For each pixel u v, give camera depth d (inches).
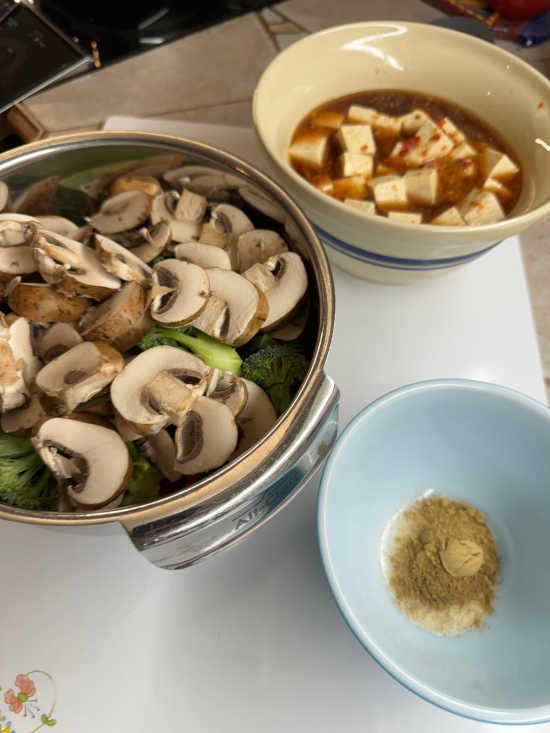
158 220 13.2
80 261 11.3
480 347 14.6
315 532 12.3
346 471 11.1
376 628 10.4
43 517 8.4
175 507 8.6
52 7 22.1
